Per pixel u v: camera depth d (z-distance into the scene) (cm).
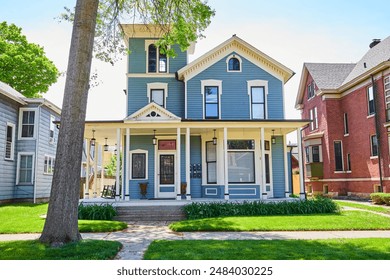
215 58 1806
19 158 2034
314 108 2752
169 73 1853
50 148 2297
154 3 1219
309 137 2645
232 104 1777
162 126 1520
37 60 2886
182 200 1464
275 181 1722
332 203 1374
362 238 813
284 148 1745
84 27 801
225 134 1516
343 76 2644
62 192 736
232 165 1662
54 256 615
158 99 1834
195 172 1712
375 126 2017
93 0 816
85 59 794
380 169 1969
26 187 2019
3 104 1895
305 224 1038
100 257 603
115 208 1326
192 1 1194
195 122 1514
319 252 640
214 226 1011
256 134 1694
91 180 2600
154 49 1888
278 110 1788
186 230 984
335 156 2436
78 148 766
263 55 1800
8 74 2723
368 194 2111
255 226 1010
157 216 1301
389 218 1159
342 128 2455
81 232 967
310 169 2617
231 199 1542
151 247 705
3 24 2866
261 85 1798
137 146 1744
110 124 1505
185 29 1248
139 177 1719
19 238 859
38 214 1334
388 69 1919
